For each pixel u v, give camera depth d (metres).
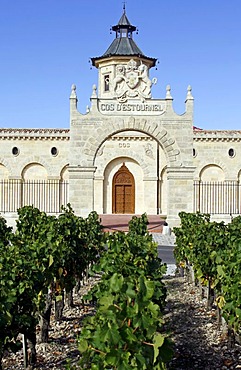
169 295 17.78
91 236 18.67
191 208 36.31
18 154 49.78
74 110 36.47
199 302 16.50
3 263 9.96
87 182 36.31
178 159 36.56
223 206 49.78
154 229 38.94
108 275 8.48
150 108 36.69
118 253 10.19
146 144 49.41
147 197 49.25
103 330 6.14
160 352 6.41
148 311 6.44
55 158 49.81
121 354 6.00
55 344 11.81
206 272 14.62
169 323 13.87
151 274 10.80
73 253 14.73
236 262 10.28
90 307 15.98
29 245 12.14
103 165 49.41
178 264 21.97
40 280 10.45
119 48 51.97
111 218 45.12
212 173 50.09
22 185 49.81
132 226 21.69
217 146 49.94
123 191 49.75
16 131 49.78
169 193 36.41
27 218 19.11
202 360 10.73
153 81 37.22
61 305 14.05
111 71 51.06
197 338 12.38
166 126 36.59
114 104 36.69
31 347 10.17
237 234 14.30
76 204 36.12
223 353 11.18
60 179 49.72
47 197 49.88
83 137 36.47
